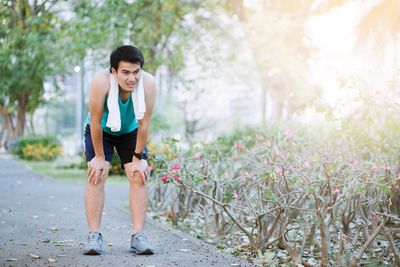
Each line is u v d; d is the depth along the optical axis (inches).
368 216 196.5
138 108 167.6
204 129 693.9
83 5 529.7
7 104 1210.0
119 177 556.4
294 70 557.9
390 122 251.9
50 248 188.5
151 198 313.4
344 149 232.7
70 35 536.1
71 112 2342.5
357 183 178.1
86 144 181.3
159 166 279.3
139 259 172.9
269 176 184.1
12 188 422.0
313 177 173.8
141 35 535.2
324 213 165.5
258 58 601.0
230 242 204.7
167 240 208.4
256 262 174.1
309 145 251.1
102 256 175.8
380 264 175.2
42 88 984.9
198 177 191.8
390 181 188.4
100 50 553.0
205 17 629.9
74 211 289.7
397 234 208.4
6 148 1307.8
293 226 217.0
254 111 1355.8
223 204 187.2
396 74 247.3
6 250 184.5
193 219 254.2
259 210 187.9
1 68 801.6
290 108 556.1
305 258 182.1
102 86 166.9
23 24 590.2
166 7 548.1
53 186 444.5
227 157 268.5
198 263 170.1
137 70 165.6
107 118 174.7
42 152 971.3
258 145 272.4
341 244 166.6
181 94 705.6
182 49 604.4
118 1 491.8
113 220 257.8
